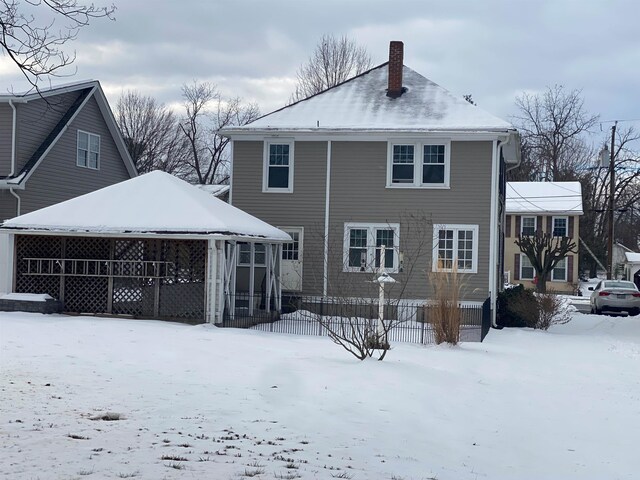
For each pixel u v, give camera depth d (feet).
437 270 66.54
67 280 73.41
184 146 199.00
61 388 35.65
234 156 92.38
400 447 29.35
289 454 26.22
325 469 24.32
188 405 33.45
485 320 73.56
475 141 86.79
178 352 49.90
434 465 26.89
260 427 30.30
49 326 59.31
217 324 69.36
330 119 91.56
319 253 89.45
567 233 177.78
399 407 36.52
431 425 33.73
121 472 21.98
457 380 45.60
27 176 89.92
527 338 73.56
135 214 71.87
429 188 87.71
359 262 88.74
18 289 74.08
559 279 178.09
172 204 72.84
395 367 46.98
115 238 72.18
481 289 85.76
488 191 86.43
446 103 92.94
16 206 90.74
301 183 90.84
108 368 42.24
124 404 32.89
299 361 48.19
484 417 36.35
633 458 30.12
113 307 72.59
